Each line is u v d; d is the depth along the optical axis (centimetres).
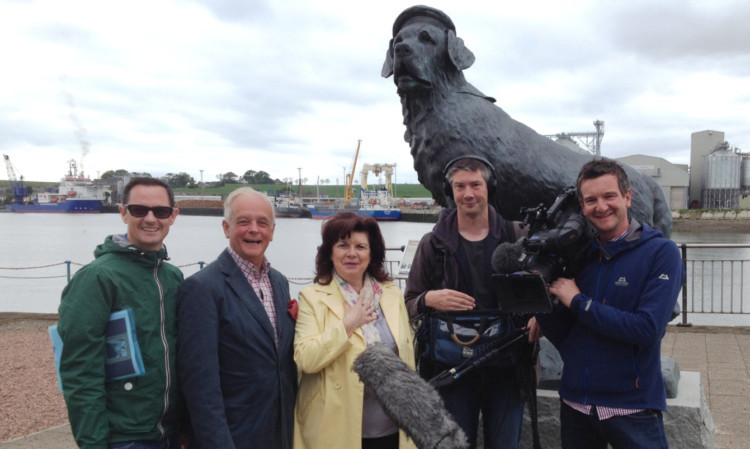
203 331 199
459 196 242
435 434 185
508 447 238
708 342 643
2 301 1349
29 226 5994
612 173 204
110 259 200
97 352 188
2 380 566
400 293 243
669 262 202
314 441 213
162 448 203
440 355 240
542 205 231
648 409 204
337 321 218
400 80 358
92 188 9638
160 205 205
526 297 205
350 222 230
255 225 215
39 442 395
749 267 1550
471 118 358
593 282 214
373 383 195
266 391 209
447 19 369
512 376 245
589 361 210
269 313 221
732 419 400
